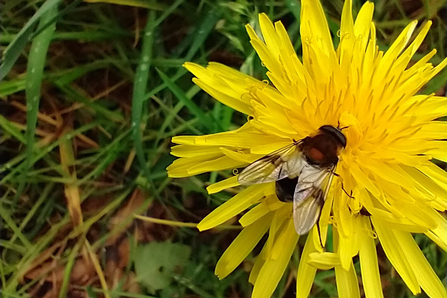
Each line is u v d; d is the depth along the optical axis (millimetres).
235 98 121
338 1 145
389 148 116
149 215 144
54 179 143
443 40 145
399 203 116
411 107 116
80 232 143
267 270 120
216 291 141
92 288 142
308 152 112
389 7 145
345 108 117
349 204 116
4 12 143
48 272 143
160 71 136
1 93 141
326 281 142
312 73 117
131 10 145
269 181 112
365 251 118
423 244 141
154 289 141
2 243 143
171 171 123
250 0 144
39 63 136
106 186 145
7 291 142
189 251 142
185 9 143
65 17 144
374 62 118
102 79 146
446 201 118
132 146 144
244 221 118
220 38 145
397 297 142
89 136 146
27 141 137
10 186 143
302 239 142
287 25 145
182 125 142
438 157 118
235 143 118
